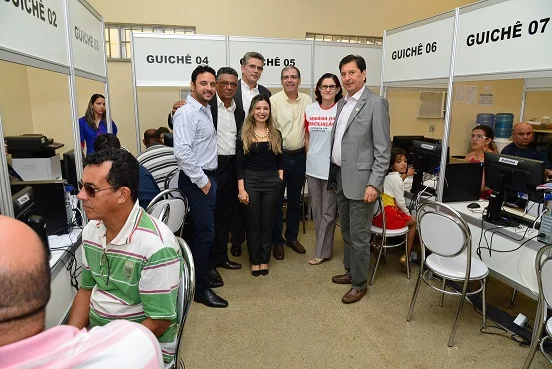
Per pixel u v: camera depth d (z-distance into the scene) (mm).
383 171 2416
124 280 1174
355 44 4137
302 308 2537
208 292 2572
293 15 5309
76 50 2211
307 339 2201
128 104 5105
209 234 2486
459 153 6273
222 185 2908
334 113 2908
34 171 2553
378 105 2414
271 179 2863
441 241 2127
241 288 2805
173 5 4902
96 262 1226
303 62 4000
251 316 2438
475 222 2430
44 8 1720
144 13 4848
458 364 1990
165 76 3678
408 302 2623
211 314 2453
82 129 4109
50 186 1895
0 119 1303
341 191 2709
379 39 5809
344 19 5516
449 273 2158
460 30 2426
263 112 2764
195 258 2510
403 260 3150
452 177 2711
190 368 1946
